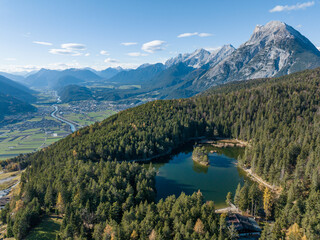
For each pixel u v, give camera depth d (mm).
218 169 163875
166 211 88562
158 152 198000
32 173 146500
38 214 93062
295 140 155250
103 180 113250
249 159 162625
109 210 90062
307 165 114250
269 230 77188
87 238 81250
